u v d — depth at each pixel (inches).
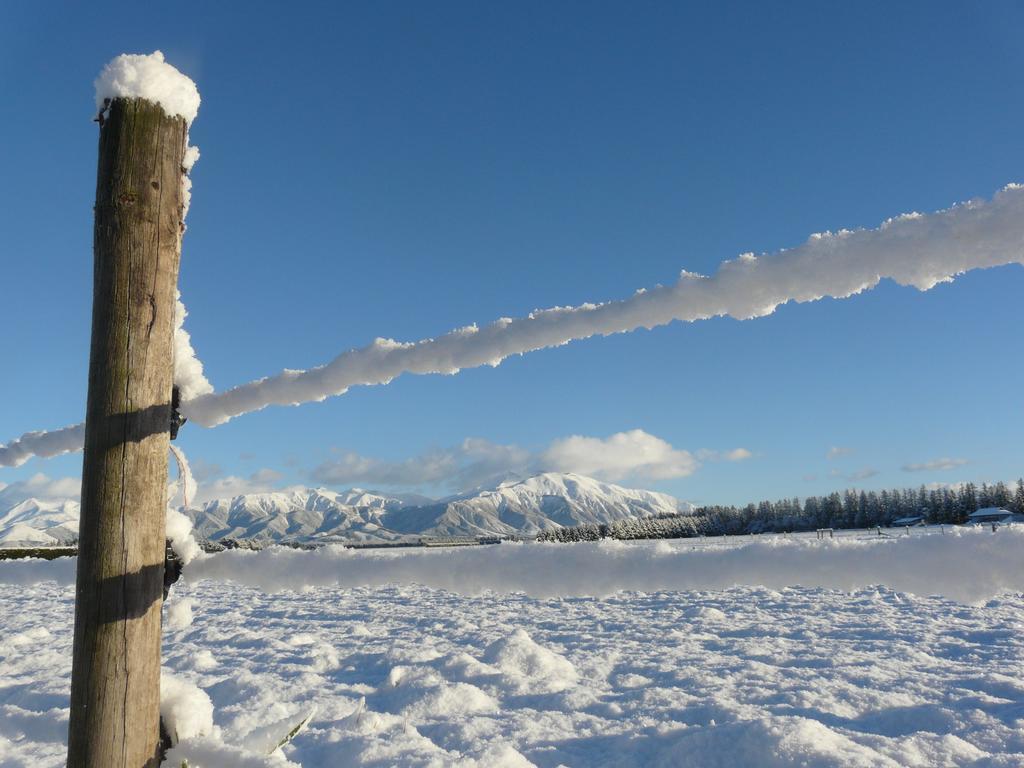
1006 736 122.1
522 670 185.0
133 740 47.5
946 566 33.7
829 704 145.9
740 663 192.2
